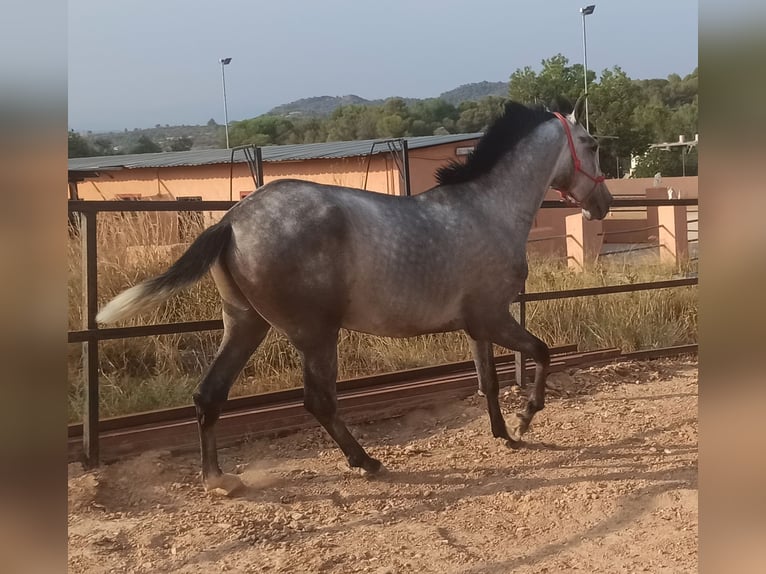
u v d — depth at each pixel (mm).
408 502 3846
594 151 4887
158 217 7070
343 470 4348
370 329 4016
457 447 4785
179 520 3611
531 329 7398
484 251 4191
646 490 3889
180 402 5363
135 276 6371
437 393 5676
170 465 4340
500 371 6223
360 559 3150
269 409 4949
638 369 6820
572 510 3680
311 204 3703
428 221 4055
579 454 4574
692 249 12828
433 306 4070
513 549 3252
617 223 17562
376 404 5363
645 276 8906
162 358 5953
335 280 3715
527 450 4680
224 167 16328
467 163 4410
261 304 3717
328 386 3891
